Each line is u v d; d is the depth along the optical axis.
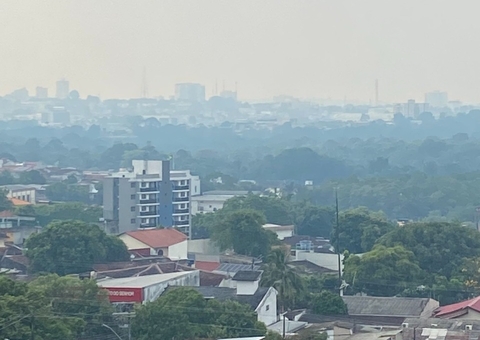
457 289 118.25
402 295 118.50
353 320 104.94
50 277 102.50
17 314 82.31
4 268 134.50
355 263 123.81
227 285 124.81
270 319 105.00
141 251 150.75
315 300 108.88
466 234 132.12
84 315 93.19
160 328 91.31
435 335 88.06
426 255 128.12
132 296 106.88
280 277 108.19
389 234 135.62
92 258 135.12
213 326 91.75
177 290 96.38
